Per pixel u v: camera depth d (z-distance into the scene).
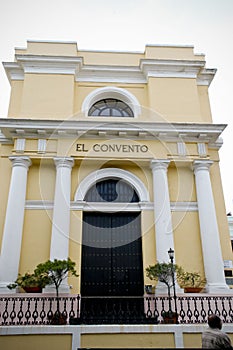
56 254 8.61
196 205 9.91
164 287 8.32
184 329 5.86
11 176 9.73
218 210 10.20
